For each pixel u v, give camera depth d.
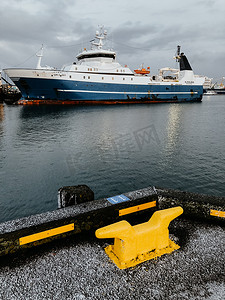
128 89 55.47
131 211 3.53
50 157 16.42
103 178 12.33
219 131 27.33
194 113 47.84
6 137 23.88
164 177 12.46
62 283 2.28
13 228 2.71
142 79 56.47
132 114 43.34
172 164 14.62
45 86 47.44
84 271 2.44
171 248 2.84
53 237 2.96
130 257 2.60
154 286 2.22
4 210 9.04
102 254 2.74
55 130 27.64
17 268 2.51
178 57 65.38
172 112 48.22
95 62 51.88
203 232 3.21
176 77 69.25
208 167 14.06
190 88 64.62
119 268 2.48
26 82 46.25
